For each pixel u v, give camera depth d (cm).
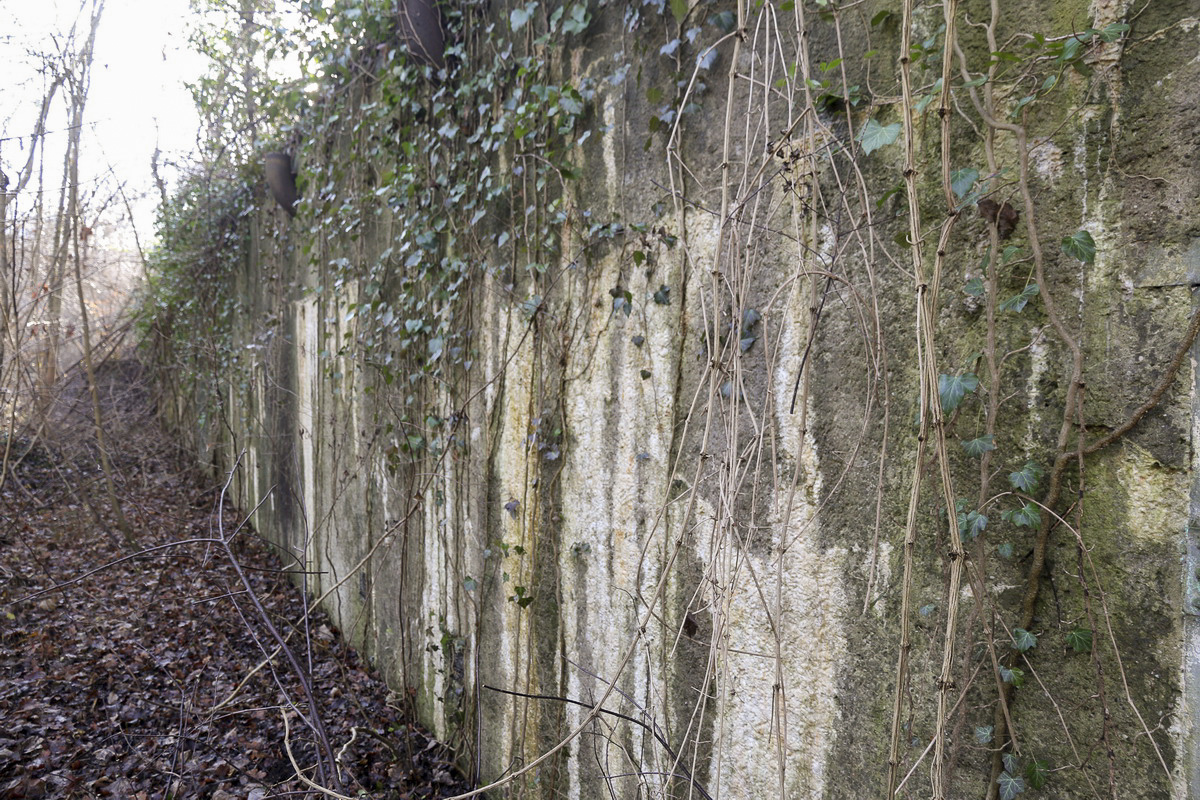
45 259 746
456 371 355
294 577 621
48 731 359
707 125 221
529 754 301
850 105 179
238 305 834
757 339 202
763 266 200
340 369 506
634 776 244
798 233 168
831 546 181
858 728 174
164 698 406
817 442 185
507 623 316
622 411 253
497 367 324
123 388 1159
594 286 267
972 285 150
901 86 168
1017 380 145
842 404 179
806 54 165
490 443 328
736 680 207
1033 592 141
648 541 218
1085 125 137
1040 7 143
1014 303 143
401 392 409
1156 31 129
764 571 199
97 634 481
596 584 265
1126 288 131
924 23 164
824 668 183
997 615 146
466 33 347
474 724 340
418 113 391
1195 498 123
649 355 241
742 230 204
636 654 245
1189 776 122
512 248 312
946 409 147
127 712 386
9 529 670
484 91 333
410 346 398
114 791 318
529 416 301
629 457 249
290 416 638
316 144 562
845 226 179
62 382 769
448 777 345
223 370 905
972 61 154
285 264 651
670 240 231
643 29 246
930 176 161
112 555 655
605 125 262
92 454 832
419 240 371
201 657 463
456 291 353
